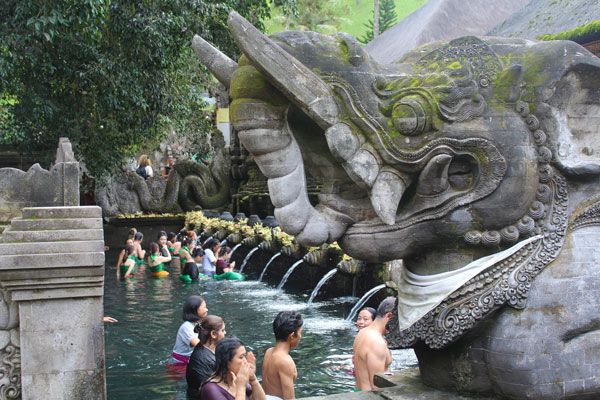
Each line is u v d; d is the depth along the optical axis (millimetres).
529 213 4574
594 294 4570
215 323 6406
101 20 12094
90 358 4867
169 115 16672
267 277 14898
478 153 4531
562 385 4441
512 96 4566
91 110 14680
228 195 23281
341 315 10734
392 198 4531
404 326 4887
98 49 13562
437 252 4777
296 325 5445
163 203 22953
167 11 13375
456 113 4508
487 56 4672
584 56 4527
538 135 4547
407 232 4672
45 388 4809
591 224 4707
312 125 4727
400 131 4508
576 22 11758
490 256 4594
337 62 4531
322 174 4832
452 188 4660
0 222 5340
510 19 14141
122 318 11164
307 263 11781
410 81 4605
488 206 4535
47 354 4816
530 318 4473
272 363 5402
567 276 4559
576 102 4633
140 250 18047
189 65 17312
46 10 10844
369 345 5879
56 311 4832
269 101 4461
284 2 15742
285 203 4512
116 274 16078
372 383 5832
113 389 7438
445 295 4625
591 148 4699
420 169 4555
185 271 14883
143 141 18750
